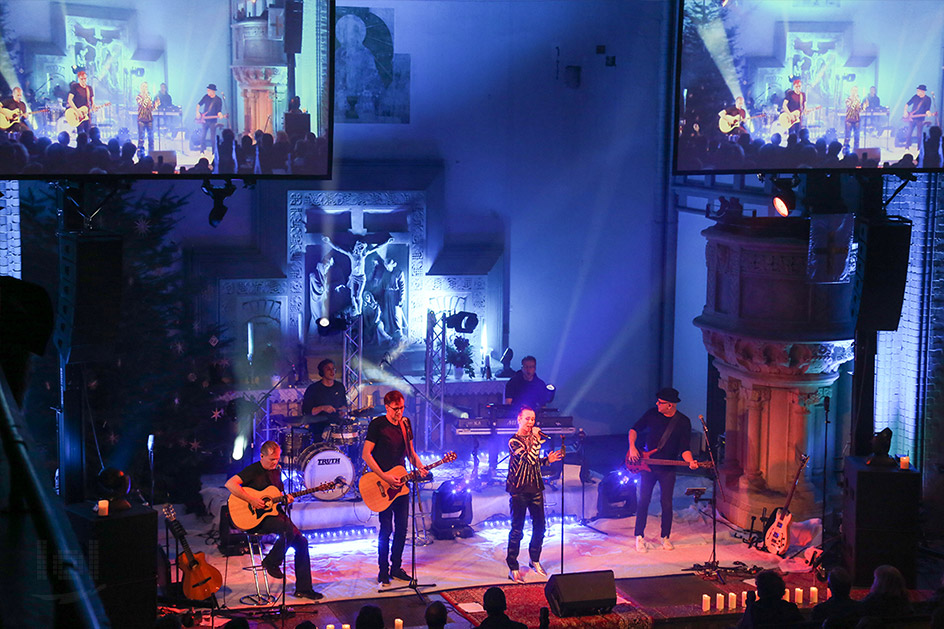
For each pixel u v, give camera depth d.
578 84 17.05
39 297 0.88
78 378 10.66
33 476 0.76
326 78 10.86
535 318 17.52
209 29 10.42
